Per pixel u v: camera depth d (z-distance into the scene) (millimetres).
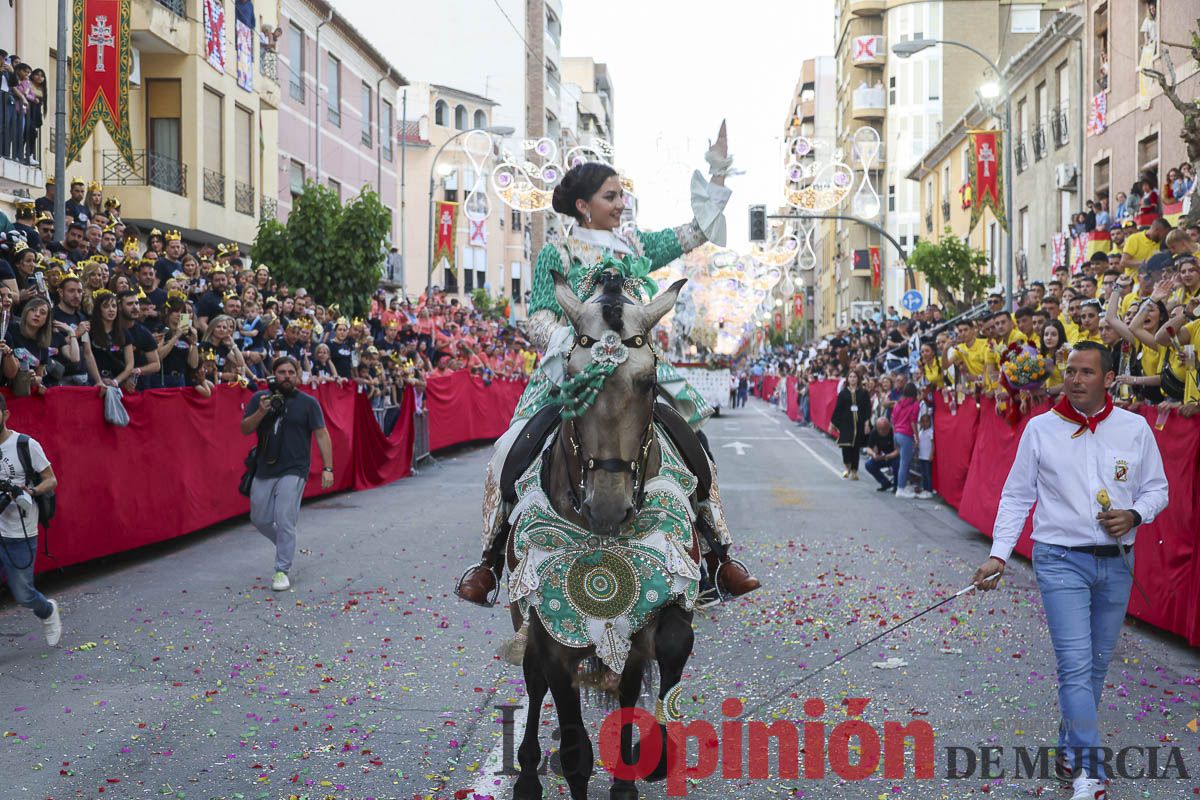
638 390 4062
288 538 9703
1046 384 11195
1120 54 25016
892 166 59094
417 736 5781
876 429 17688
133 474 10734
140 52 24703
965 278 32750
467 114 60062
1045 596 4930
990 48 57312
